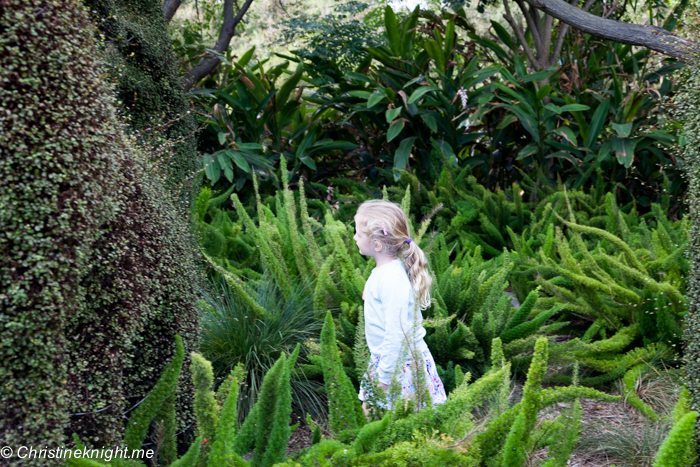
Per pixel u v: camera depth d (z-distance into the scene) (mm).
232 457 1371
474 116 5512
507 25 9438
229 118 5953
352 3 6309
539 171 5473
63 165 1244
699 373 1833
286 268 3170
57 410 1241
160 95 2871
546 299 3346
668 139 4973
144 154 1860
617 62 6098
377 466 1393
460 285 3018
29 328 1178
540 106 5602
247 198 5625
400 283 1884
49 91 1222
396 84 6266
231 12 6531
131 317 1494
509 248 4582
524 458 1602
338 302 2932
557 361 2717
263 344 2658
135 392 1651
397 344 1845
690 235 1960
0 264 1154
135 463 1396
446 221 4828
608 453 2191
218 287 3209
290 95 6629
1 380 1166
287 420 1534
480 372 2760
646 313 2861
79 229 1272
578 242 3318
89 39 1402
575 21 5164
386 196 3422
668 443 1430
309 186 6160
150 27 2885
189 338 1792
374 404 1694
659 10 6742
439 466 1387
